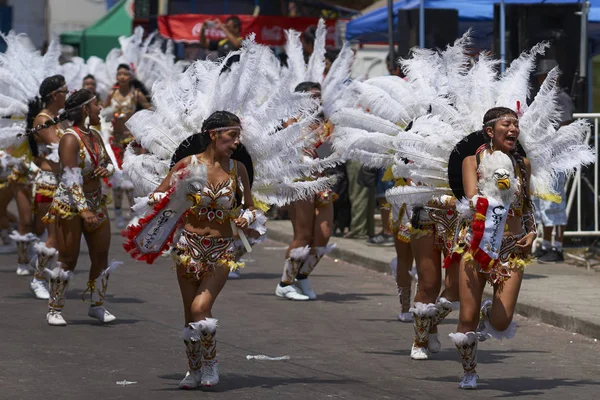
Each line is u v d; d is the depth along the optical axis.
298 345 12.99
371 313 15.40
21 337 13.17
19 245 18.17
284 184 11.16
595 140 18.92
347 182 23.33
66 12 43.38
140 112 11.04
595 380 11.30
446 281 11.98
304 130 11.34
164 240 10.54
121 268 19.59
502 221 10.20
